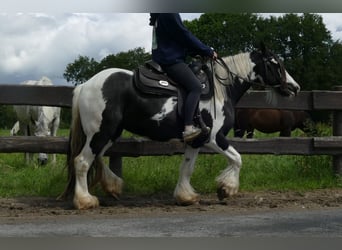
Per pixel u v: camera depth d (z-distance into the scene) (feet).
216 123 14.17
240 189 16.62
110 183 14.61
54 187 16.11
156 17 13.88
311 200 14.78
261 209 13.32
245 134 34.73
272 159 19.89
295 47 91.25
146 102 13.67
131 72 13.93
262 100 17.65
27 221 11.55
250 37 84.17
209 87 14.21
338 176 17.70
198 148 14.25
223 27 84.99
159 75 13.83
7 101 15.90
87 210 13.14
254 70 15.11
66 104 16.17
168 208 13.58
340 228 10.79
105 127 13.47
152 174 17.29
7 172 19.19
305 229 10.69
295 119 31.96
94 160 13.96
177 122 13.82
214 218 11.92
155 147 16.49
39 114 22.58
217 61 14.61
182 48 13.96
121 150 16.28
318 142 17.52
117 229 10.62
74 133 13.82
